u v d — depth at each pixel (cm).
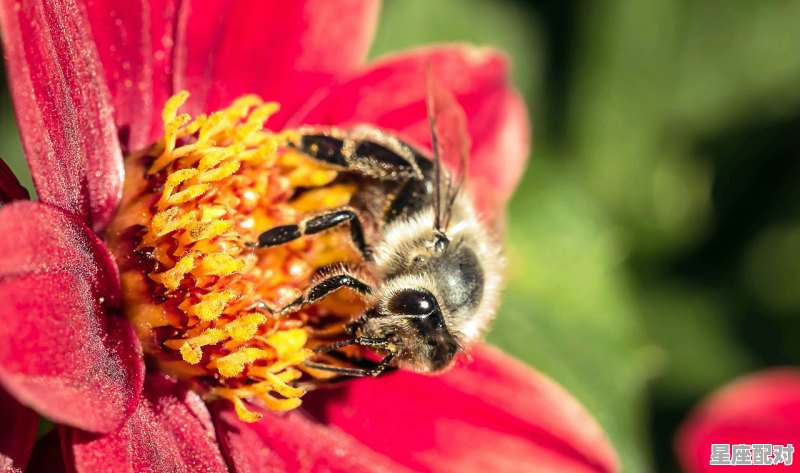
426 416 8
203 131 7
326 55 8
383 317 7
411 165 8
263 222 7
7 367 6
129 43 7
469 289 8
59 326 7
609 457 8
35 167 6
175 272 7
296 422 8
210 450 7
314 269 7
